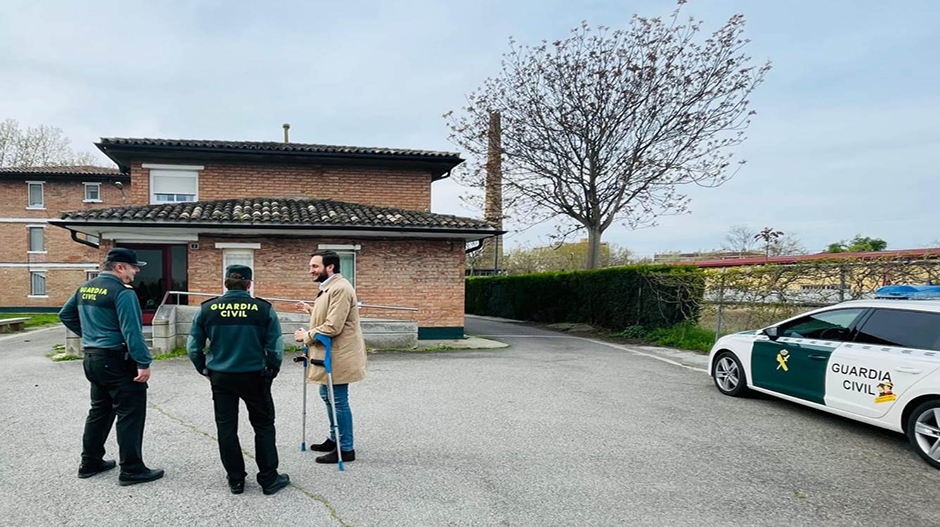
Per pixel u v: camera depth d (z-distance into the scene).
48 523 3.37
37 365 8.76
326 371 4.31
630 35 17.36
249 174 13.88
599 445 5.02
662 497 3.90
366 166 14.51
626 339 14.05
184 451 4.70
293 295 12.06
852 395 5.26
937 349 4.63
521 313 23.47
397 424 5.61
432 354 10.70
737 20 16.34
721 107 16.94
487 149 19.72
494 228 12.46
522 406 6.42
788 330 6.29
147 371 3.93
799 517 3.62
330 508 3.63
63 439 4.99
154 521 3.41
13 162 38.22
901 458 4.76
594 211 18.91
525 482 4.13
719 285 11.69
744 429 5.58
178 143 13.15
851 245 26.00
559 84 18.20
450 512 3.61
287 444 4.93
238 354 3.72
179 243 12.05
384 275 12.60
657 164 17.91
